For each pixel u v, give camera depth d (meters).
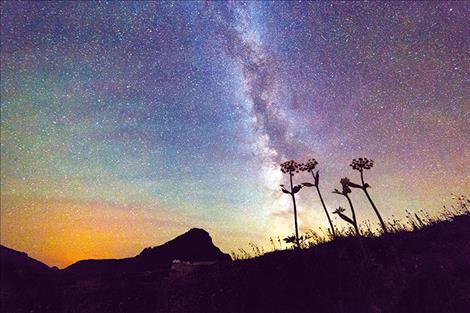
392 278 4.31
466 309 3.23
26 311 7.12
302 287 4.85
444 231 5.86
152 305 6.79
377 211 4.52
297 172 5.64
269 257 6.37
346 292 4.25
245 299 5.27
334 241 5.83
